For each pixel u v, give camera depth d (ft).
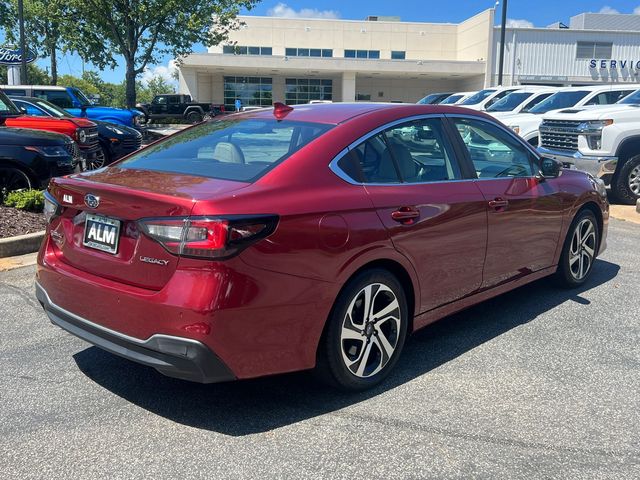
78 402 11.57
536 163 16.49
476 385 12.42
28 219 24.21
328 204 10.81
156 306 9.77
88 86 246.06
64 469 9.47
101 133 45.83
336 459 9.80
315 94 161.68
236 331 9.75
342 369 11.39
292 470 9.49
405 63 146.10
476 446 10.19
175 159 12.60
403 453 9.98
